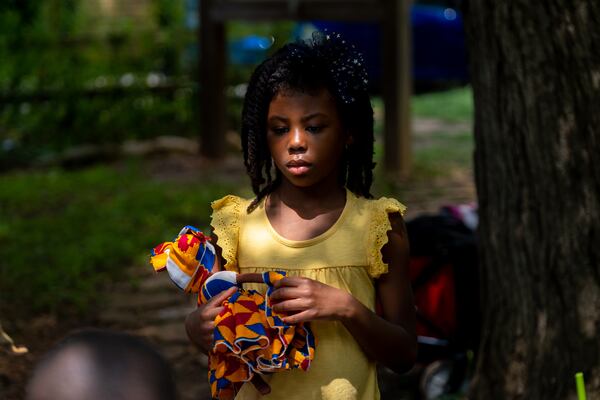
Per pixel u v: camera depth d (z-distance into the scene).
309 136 2.51
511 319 3.90
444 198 9.63
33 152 12.20
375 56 16.66
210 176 11.03
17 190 10.03
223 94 12.09
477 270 4.93
